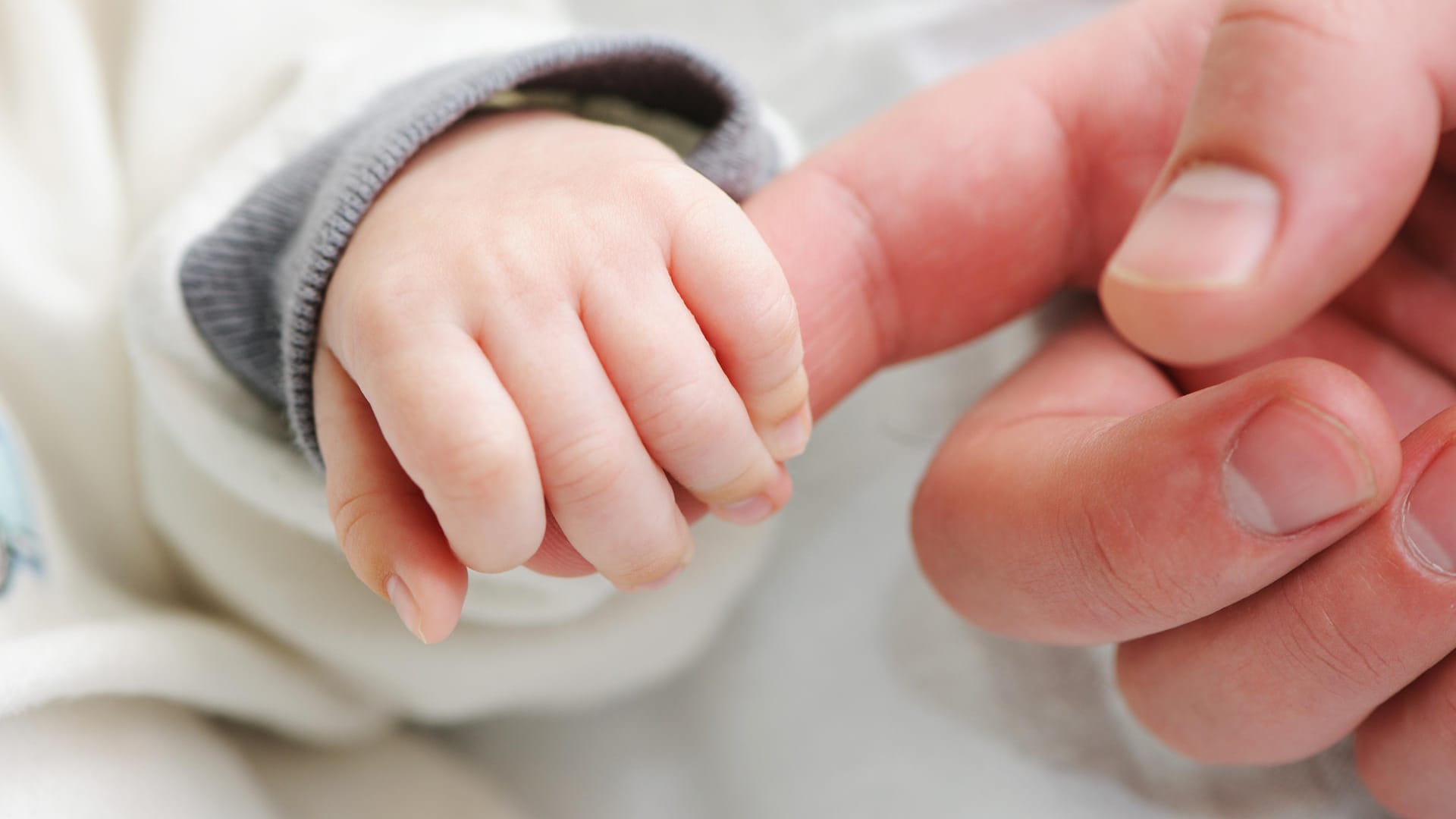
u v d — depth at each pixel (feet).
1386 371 0.86
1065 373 0.89
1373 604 0.77
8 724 0.86
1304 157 0.78
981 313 0.92
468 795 0.99
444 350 0.76
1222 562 0.77
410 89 0.93
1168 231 0.80
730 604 1.02
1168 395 0.89
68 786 0.86
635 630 0.99
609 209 0.79
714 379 0.77
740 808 0.99
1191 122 0.80
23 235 0.98
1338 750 0.93
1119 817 0.94
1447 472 0.76
